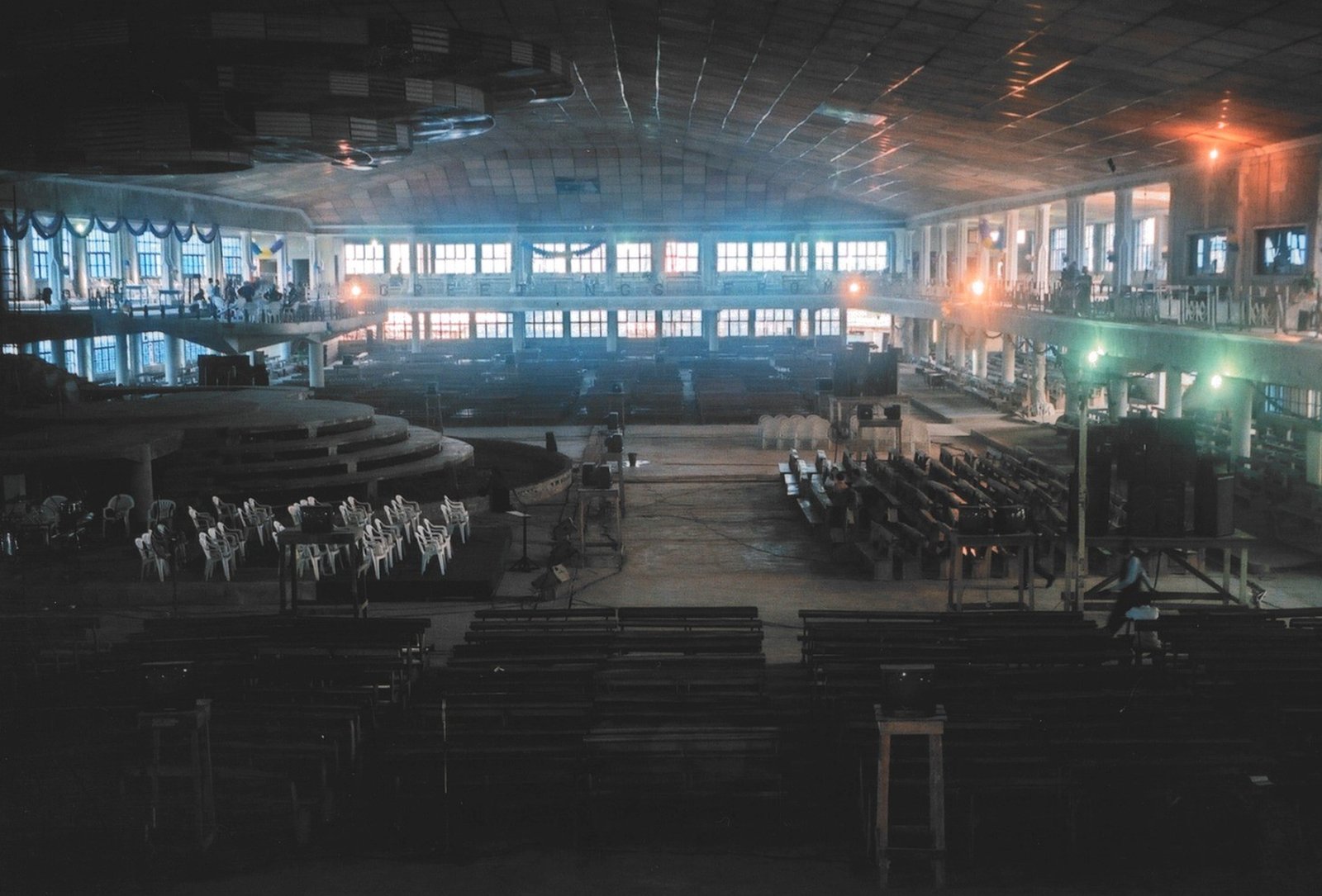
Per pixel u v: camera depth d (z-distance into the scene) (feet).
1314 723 42.47
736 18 88.53
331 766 41.60
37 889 35.73
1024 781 37.83
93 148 91.66
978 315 158.61
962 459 104.58
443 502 87.20
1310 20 57.57
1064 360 124.16
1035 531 66.03
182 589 70.18
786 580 75.36
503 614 55.21
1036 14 67.51
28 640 52.85
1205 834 38.83
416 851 38.34
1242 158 94.53
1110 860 37.42
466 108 95.30
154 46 82.58
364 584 67.15
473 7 93.35
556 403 154.30
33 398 111.65
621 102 150.82
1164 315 105.09
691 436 137.69
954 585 67.21
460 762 40.68
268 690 45.39
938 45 80.94
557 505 99.35
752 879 36.42
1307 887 35.73
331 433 101.71
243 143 94.32
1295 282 84.28
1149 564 73.87
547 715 43.14
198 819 37.81
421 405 150.20
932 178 157.17
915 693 36.01
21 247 142.41
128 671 47.96
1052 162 119.96
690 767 40.91
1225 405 108.17
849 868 37.06
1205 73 71.87
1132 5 61.52
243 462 94.48
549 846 38.68
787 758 41.96
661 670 47.21
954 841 38.24
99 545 80.33
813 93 113.39
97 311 146.30
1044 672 46.06
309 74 86.84
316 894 35.73
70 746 41.68
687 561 80.79
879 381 122.42
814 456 122.11
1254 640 49.93
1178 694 43.80
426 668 54.19
